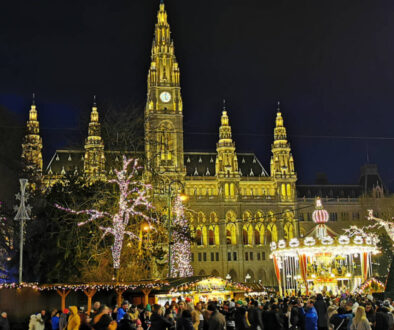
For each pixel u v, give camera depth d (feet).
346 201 560.20
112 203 198.39
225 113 538.88
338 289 203.72
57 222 184.55
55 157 492.54
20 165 225.76
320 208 200.54
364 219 534.37
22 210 143.95
